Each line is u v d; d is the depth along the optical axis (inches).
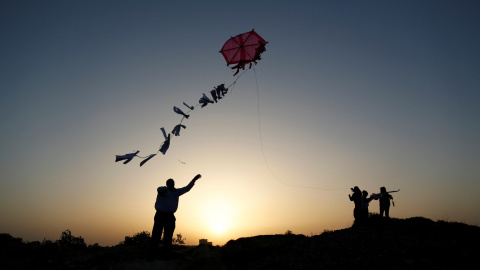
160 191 367.6
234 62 421.7
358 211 564.7
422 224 453.1
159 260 353.1
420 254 326.3
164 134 310.8
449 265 295.3
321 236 450.6
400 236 398.3
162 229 366.3
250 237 498.0
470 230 414.0
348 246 374.6
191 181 391.2
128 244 509.0
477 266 289.3
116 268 315.9
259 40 412.2
